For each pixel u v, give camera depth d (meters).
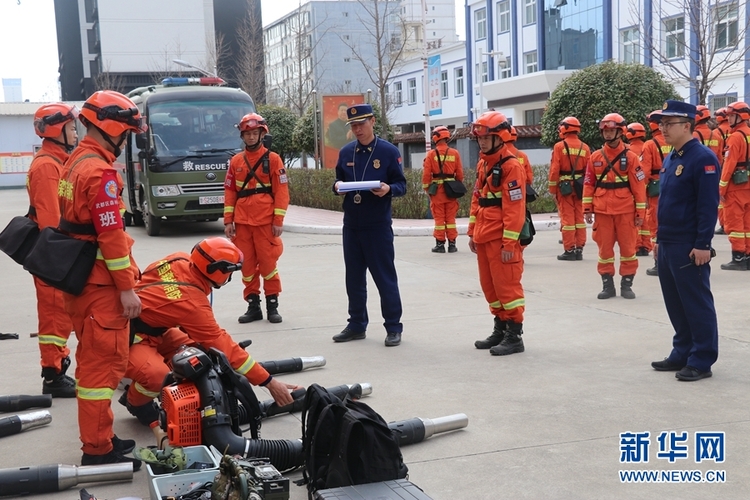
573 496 3.88
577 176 11.83
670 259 5.77
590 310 8.37
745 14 23.83
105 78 51.81
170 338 5.21
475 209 6.91
